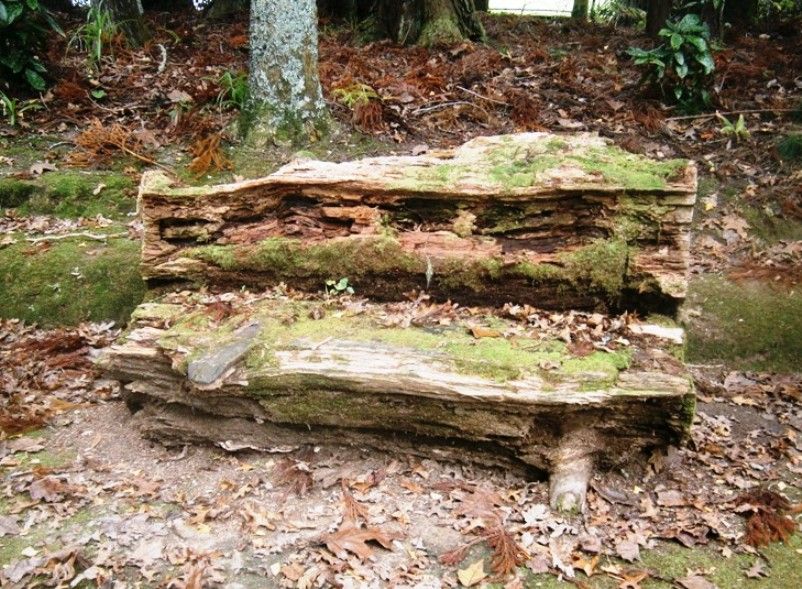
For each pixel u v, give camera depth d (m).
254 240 4.55
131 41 8.67
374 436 3.86
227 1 10.73
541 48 8.91
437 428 3.74
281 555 3.19
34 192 6.43
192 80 7.79
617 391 3.52
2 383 4.66
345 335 3.92
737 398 4.74
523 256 4.25
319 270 4.48
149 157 6.82
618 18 11.84
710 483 3.83
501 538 3.25
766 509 3.52
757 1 10.03
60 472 3.79
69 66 7.98
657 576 3.12
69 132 7.18
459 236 4.38
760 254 5.82
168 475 3.82
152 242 4.57
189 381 3.71
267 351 3.81
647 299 4.21
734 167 6.55
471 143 4.69
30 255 5.88
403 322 4.10
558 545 3.27
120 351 3.95
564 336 3.93
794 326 5.27
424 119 7.28
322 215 4.49
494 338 3.92
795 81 7.66
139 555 3.17
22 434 4.19
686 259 4.08
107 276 5.71
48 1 10.48
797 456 4.09
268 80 6.79
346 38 9.66
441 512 3.48
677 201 4.04
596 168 4.18
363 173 4.41
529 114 7.22
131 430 4.23
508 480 3.77
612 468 3.84
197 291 4.62
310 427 3.87
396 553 3.20
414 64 8.36
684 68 7.09
